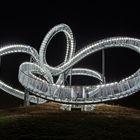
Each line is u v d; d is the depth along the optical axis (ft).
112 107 245.45
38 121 167.94
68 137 146.61
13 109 230.48
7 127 160.45
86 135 149.28
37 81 211.82
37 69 253.85
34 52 260.62
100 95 204.33
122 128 159.63
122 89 204.95
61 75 249.96
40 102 291.38
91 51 238.07
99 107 239.91
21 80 219.61
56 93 207.51
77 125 162.09
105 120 171.22
